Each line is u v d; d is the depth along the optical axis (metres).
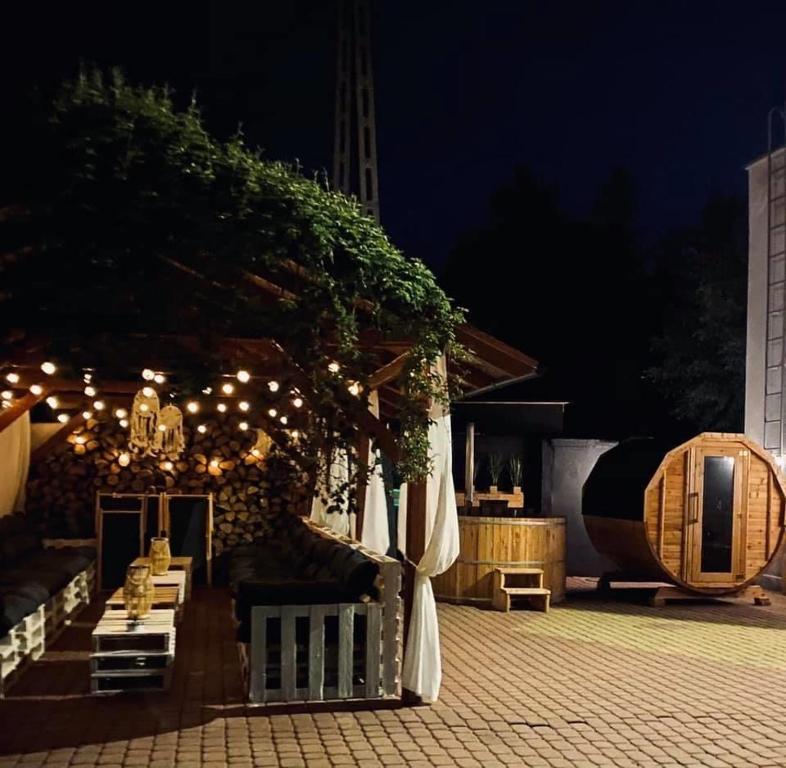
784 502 12.05
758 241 13.83
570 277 23.11
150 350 6.87
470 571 11.44
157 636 6.92
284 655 6.67
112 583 11.83
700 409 19.27
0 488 11.05
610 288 23.00
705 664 8.22
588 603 11.74
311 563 8.79
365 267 6.63
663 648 8.91
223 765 5.31
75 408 12.49
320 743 5.76
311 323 6.57
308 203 6.48
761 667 8.13
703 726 6.26
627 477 12.34
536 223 23.66
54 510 12.32
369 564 6.89
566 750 5.70
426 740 5.86
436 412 7.17
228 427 12.82
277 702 6.64
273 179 6.49
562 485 15.16
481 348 7.96
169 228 6.34
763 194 13.74
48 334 6.55
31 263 6.36
